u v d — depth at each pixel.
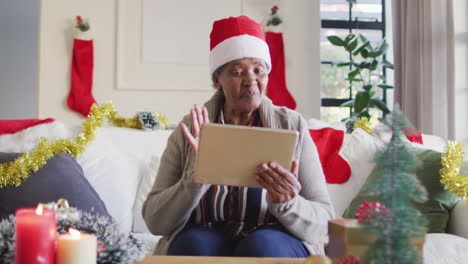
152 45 4.86
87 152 2.17
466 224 1.89
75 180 1.96
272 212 1.42
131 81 4.83
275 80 4.93
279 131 1.24
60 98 4.86
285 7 5.01
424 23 4.00
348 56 5.35
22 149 2.14
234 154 1.25
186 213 1.48
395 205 0.87
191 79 4.87
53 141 2.18
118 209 2.08
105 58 4.86
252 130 1.23
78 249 0.95
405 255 0.85
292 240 1.42
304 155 1.59
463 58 3.77
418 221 0.88
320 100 5.03
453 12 3.76
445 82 3.79
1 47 6.68
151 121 2.51
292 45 5.02
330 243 0.98
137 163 2.27
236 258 1.19
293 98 5.00
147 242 1.92
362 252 0.90
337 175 2.23
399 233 0.85
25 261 0.92
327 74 5.36
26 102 6.79
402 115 0.91
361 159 2.28
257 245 1.35
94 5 4.87
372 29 5.40
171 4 4.88
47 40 4.85
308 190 1.55
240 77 1.57
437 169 2.02
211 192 1.54
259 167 1.27
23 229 0.92
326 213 1.49
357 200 2.07
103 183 2.11
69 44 4.87
